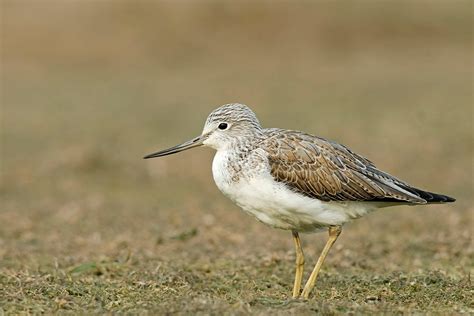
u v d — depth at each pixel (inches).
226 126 394.0
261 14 1364.4
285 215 375.2
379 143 822.5
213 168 390.3
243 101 1038.4
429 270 436.1
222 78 1186.6
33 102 1062.4
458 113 927.7
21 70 1234.0
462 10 1380.4
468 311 346.3
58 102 1061.8
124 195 702.5
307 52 1295.5
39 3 1407.5
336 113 954.7
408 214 599.5
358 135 852.6
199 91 1113.4
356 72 1189.7
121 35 1332.4
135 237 540.4
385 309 341.7
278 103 1019.9
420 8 1379.2
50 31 1331.2
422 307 353.7
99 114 994.1
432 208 616.1
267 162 373.7
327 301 354.3
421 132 859.4
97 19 1365.7
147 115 982.4
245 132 391.2
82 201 675.4
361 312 336.2
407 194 376.8
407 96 1027.3
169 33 1338.6
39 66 1253.7
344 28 1336.1
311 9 1373.0
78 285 398.9
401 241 517.3
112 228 574.2
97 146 829.8
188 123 935.7
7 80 1182.3
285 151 375.9
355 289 392.5
